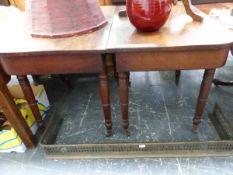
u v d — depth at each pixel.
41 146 1.28
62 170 1.23
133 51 0.93
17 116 1.20
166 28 1.09
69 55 0.96
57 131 1.49
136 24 1.03
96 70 1.02
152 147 1.23
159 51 0.93
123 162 1.24
